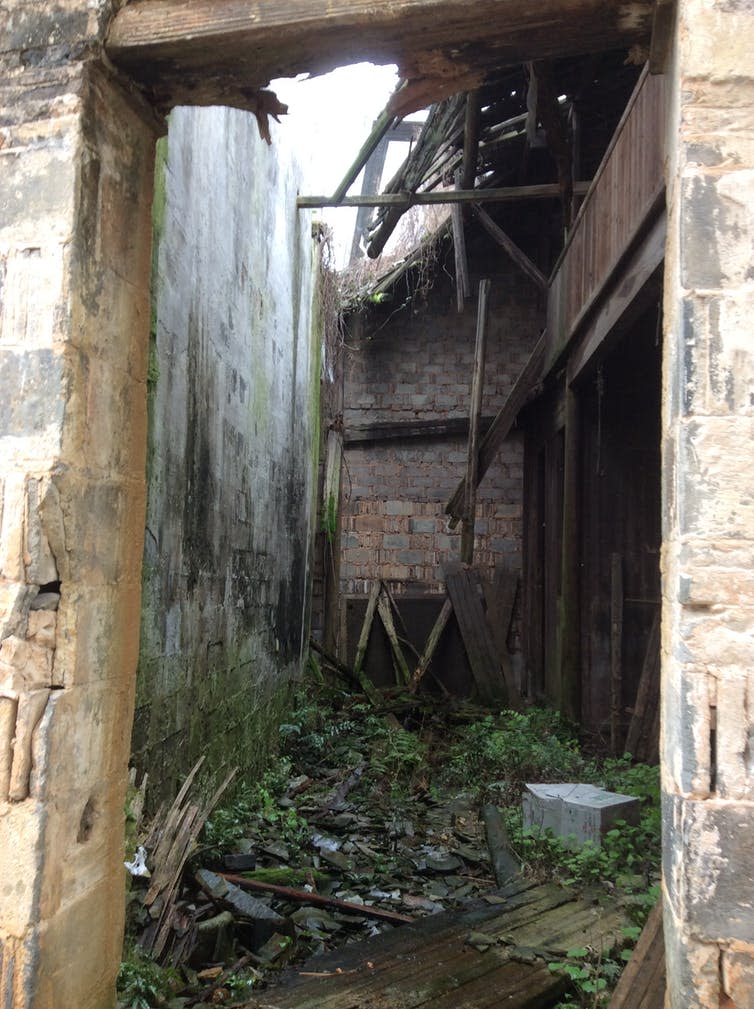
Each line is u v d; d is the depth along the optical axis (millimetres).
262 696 6734
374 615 10367
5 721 2025
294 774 7039
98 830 2270
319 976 3346
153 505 3717
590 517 7711
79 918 2178
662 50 2096
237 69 2252
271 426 7039
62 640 2105
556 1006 3205
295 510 8461
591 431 7781
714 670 1738
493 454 8906
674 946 1767
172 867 3613
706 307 1789
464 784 6750
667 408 1959
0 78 2191
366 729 8398
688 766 1729
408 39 2113
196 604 4574
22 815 2012
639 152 4961
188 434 4340
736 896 1691
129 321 2408
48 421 2074
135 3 2160
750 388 1769
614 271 5609
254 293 6238
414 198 7891
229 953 3582
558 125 6984
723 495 1759
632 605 7539
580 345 7219
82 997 2197
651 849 4590
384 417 10734
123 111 2328
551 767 6539
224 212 5195
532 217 10602
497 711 9281
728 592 1742
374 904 4414
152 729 3787
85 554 2180
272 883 4422
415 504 10617
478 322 9117
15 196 2146
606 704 7520
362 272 10703
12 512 2062
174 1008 3039
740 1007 1664
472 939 3650
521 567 10352
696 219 1807
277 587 7469
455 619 10266
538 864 4664
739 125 1815
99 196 2225
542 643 9453
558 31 2088
